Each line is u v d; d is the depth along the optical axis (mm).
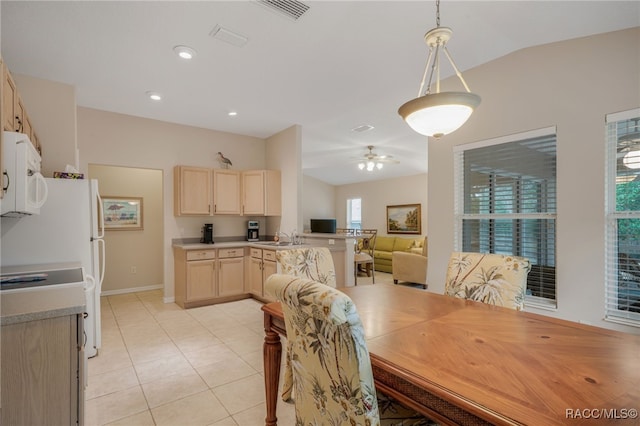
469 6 2070
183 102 3846
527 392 910
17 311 1272
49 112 3156
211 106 3992
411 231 8531
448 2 2033
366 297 2020
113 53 2684
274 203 5055
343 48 2629
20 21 2229
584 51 2361
